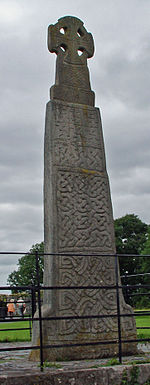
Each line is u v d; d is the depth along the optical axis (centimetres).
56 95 935
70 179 886
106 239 894
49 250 835
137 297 4650
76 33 1010
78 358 780
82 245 858
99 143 952
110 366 637
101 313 835
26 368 626
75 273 834
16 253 620
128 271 5172
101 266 870
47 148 900
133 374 635
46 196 877
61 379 579
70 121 928
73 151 910
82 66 994
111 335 831
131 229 5316
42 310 799
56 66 968
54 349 766
